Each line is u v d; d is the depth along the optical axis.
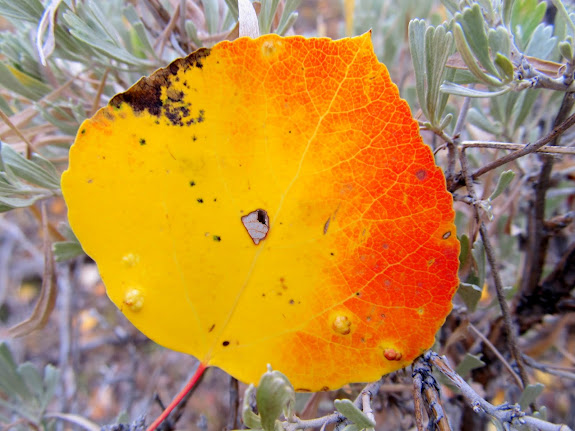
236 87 0.05
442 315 0.05
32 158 0.09
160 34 0.09
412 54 0.06
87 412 0.19
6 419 0.11
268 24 0.07
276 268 0.06
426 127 0.07
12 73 0.08
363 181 0.05
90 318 0.21
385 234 0.05
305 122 0.05
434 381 0.06
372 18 0.12
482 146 0.06
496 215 0.10
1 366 0.10
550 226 0.09
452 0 0.07
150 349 0.19
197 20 0.09
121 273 0.05
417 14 0.11
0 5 0.07
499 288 0.07
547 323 0.13
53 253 0.09
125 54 0.08
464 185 0.07
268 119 0.05
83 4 0.08
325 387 0.06
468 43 0.05
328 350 0.06
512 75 0.05
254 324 0.06
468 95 0.06
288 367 0.06
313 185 0.05
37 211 0.10
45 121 0.10
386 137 0.05
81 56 0.08
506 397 0.12
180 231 0.05
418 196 0.05
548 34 0.08
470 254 0.07
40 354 0.22
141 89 0.05
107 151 0.05
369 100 0.05
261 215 0.05
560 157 0.07
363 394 0.06
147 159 0.05
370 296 0.05
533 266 0.10
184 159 0.05
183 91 0.05
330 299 0.06
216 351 0.06
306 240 0.05
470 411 0.11
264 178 0.05
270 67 0.05
